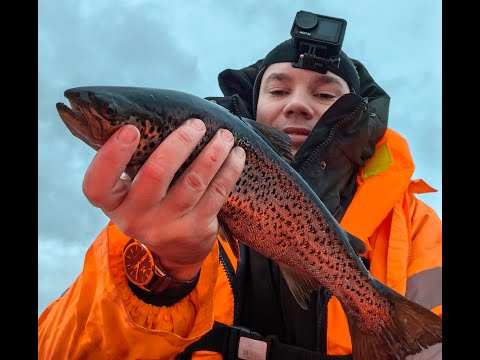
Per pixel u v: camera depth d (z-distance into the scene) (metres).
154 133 0.30
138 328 0.34
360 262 0.40
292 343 0.45
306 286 0.38
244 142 0.34
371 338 0.40
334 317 0.46
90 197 0.29
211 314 0.37
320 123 0.53
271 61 0.61
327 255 0.38
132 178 0.31
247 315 0.47
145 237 0.31
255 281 0.47
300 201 0.37
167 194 0.30
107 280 0.35
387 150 0.56
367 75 0.68
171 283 0.35
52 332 0.39
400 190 0.53
